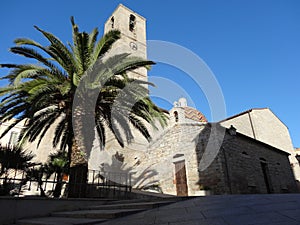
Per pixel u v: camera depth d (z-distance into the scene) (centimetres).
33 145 1702
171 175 1334
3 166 789
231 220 296
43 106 843
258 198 438
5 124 1820
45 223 400
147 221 352
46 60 830
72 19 816
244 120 1956
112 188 930
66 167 1168
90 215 447
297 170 1898
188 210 398
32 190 1166
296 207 327
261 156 1434
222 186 1059
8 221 494
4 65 783
